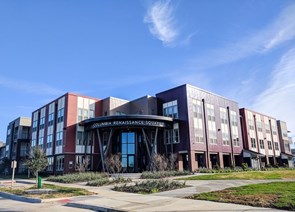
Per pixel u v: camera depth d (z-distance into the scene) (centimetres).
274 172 3061
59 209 1237
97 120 3866
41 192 1833
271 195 1218
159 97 4519
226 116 4822
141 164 3978
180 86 4184
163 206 1138
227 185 1900
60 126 4331
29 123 6625
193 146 3891
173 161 3662
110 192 1775
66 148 4034
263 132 6112
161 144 4244
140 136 4116
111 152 4044
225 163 4681
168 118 3922
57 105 4578
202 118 4244
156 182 1961
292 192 1282
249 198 1184
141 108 4516
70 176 2966
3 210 1216
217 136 4453
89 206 1252
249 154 4847
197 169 3722
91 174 3067
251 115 5800
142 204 1221
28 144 6425
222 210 980
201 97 4347
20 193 1825
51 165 4403
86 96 4475
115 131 4138
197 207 1070
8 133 7169
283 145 6850
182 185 1911
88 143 4272
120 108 4609
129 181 2450
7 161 6512
